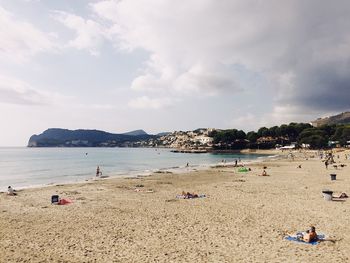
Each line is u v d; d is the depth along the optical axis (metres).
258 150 194.00
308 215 21.30
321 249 14.30
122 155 183.75
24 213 23.41
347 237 16.12
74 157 153.88
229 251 14.29
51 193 33.53
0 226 19.55
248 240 15.95
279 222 19.56
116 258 13.59
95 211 23.83
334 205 24.62
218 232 17.56
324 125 193.00
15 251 14.67
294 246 14.84
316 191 32.22
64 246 15.40
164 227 18.86
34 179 55.03
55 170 75.50
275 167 69.38
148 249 14.77
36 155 181.25
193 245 15.29
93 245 15.51
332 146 169.88
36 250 14.80
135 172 66.06
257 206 24.75
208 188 36.34
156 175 55.19
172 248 14.88
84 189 36.75
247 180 44.16
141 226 19.17
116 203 27.12
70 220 21.02
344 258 13.09
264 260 13.03
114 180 47.25
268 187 36.06
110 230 18.36
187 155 178.00
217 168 71.25
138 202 27.55
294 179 44.06
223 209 23.91
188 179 47.41
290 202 26.22
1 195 32.41
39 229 18.77
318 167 66.50
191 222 19.98
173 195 31.52
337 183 38.50
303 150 164.88
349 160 88.56
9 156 164.25
